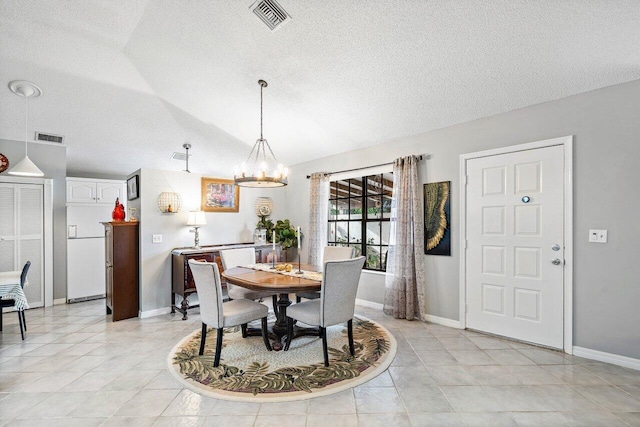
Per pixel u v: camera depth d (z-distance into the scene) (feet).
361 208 15.55
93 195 16.96
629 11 7.02
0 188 14.05
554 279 9.66
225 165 19.35
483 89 10.05
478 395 7.27
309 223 17.13
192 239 15.19
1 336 11.19
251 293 11.82
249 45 9.98
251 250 13.84
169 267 14.29
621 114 8.56
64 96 12.64
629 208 8.46
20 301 10.75
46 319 13.17
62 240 15.74
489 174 11.03
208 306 8.99
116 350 9.92
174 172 14.69
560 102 9.53
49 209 15.24
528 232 10.17
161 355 9.53
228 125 15.06
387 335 11.05
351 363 8.90
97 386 7.74
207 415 6.61
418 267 12.54
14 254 14.35
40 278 15.03
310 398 7.20
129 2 8.88
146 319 13.23
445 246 12.10
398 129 13.02
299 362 9.00
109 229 13.57
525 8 7.43
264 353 9.63
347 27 8.80
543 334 9.89
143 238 13.56
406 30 8.57
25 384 7.84
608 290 8.77
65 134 14.98
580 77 8.80
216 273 8.63
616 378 7.95
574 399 7.07
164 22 9.62
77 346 10.26
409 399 7.14
